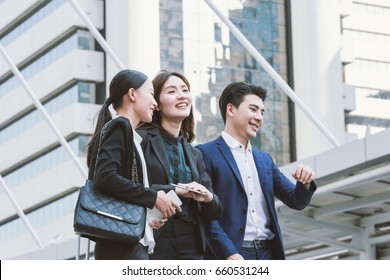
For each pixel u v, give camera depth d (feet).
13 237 208.85
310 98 207.62
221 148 21.99
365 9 226.17
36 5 206.28
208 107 202.80
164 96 19.98
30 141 206.08
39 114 204.74
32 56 208.74
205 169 21.74
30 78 208.33
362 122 220.02
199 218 18.99
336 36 212.23
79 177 190.60
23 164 209.87
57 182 196.03
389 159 46.78
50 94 201.67
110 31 195.31
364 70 223.30
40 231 200.23
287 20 213.87
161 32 199.82
